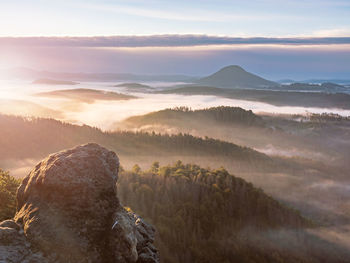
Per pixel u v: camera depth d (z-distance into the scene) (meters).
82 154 12.35
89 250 10.58
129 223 11.66
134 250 11.10
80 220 11.04
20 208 11.80
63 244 10.38
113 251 10.76
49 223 10.66
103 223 11.27
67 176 11.53
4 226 10.36
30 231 10.38
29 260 9.73
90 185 11.69
